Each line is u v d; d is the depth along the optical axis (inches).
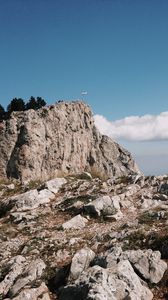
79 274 880.3
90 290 729.0
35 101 3253.0
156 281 833.5
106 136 3358.8
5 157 2694.4
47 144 2792.8
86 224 1270.9
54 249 1055.0
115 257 878.4
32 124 2748.5
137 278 802.2
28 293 816.3
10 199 1577.3
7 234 1259.8
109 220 1277.1
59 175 2723.9
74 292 781.3
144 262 859.4
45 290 849.5
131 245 978.1
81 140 3097.9
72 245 1073.5
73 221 1262.3
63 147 2886.3
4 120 2844.5
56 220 1347.2
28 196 1535.4
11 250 1127.0
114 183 1664.6
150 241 976.3
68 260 986.1
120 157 3341.5
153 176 1606.8
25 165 2628.0
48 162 2765.7
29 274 919.0
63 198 1558.8
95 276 772.6
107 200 1370.6
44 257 1021.2
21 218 1393.9
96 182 1717.5
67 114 3029.0
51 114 2901.1
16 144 2726.4
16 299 800.3
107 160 3250.5
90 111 3309.5
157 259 865.5
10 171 2650.1
